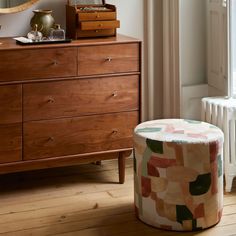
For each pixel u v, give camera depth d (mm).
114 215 3256
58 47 3355
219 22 3889
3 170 3418
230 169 3553
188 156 2920
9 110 3332
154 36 4145
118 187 3670
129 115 3619
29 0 3723
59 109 3441
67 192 3588
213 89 4113
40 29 3605
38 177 3828
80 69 3438
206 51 4207
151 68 4168
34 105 3381
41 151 3457
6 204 3404
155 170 2984
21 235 3018
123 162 3693
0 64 3250
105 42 3451
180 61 4117
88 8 3656
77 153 3543
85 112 3506
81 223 3160
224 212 3271
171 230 3039
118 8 4008
